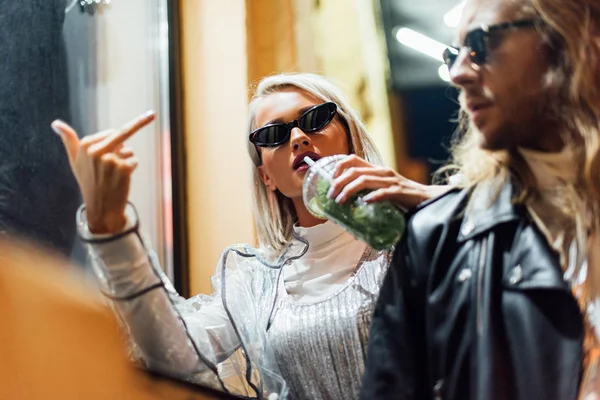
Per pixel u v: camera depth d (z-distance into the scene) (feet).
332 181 2.68
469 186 2.60
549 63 2.43
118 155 2.68
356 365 3.17
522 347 2.19
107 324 2.78
